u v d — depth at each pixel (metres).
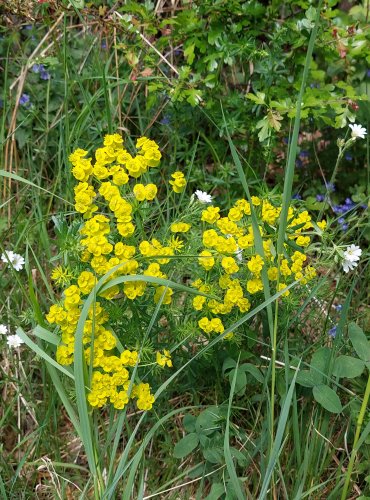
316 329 0.62
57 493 0.55
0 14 0.78
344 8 0.91
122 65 0.80
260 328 0.61
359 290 0.68
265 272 0.50
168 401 0.59
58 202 0.74
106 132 0.76
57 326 0.54
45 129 0.77
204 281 0.54
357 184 0.80
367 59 0.72
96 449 0.52
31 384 0.62
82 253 0.51
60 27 0.81
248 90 0.78
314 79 0.75
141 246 0.51
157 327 0.54
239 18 0.72
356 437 0.49
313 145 0.79
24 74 0.75
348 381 0.58
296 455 0.54
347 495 0.54
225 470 0.54
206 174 0.77
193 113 0.76
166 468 0.57
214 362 0.56
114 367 0.50
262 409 0.58
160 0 0.77
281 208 0.53
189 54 0.72
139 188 0.52
